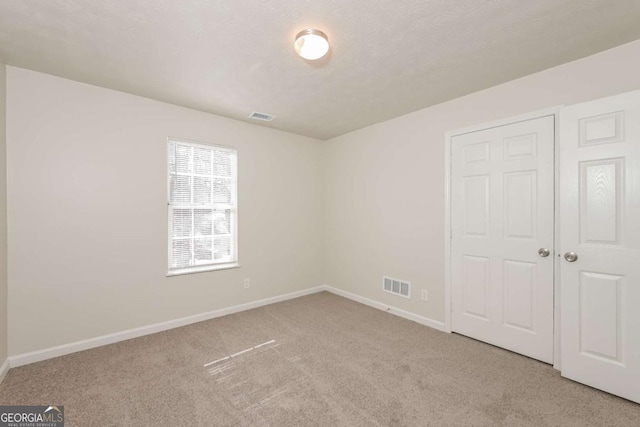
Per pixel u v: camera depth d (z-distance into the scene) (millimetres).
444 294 2934
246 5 1545
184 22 1689
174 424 1635
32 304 2283
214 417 1688
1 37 1837
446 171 2904
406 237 3295
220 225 3389
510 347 2469
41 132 2312
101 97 2578
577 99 2125
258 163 3680
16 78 2215
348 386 1985
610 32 1802
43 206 2326
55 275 2379
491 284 2588
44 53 2029
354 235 3965
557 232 2211
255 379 2066
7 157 2174
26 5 1540
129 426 1618
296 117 3379
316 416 1697
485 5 1555
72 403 1801
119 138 2670
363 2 1526
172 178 3043
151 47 1952
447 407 1771
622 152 1829
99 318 2582
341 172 4160
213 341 2672
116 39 1861
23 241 2246
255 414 1715
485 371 2168
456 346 2576
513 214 2447
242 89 2609
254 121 3523
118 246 2674
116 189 2660
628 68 1925
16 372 2129
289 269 4012
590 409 1744
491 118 2574
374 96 2775
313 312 3461
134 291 2762
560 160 2080
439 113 2965
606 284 1886
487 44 1927
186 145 3123
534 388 1955
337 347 2561
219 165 3375
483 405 1789
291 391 1932
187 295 3094
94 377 2078
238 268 3494
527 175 2369
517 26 1740
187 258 3146
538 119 2309
